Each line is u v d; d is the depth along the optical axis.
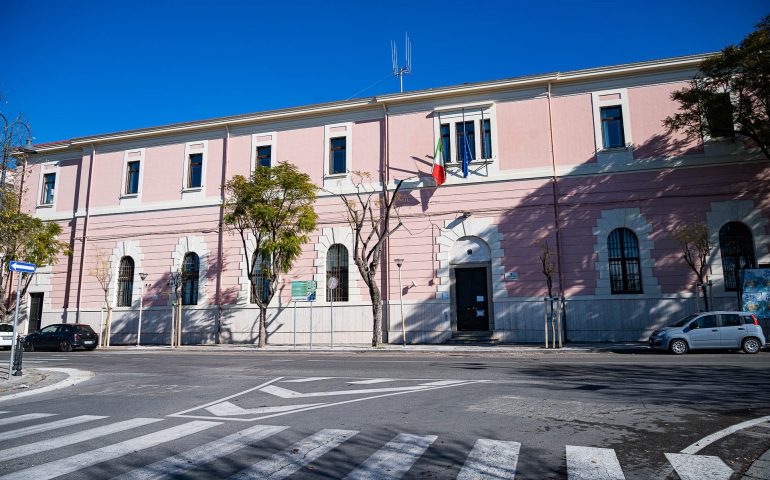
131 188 28.59
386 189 23.42
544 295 21.31
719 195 20.38
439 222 23.12
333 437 6.21
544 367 12.84
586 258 21.22
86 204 28.91
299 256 24.75
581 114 22.34
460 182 23.09
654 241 20.69
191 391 10.20
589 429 6.48
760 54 17.33
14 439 6.34
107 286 26.08
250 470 4.96
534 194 22.17
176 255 26.67
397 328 22.73
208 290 25.73
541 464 5.07
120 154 28.88
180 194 27.23
